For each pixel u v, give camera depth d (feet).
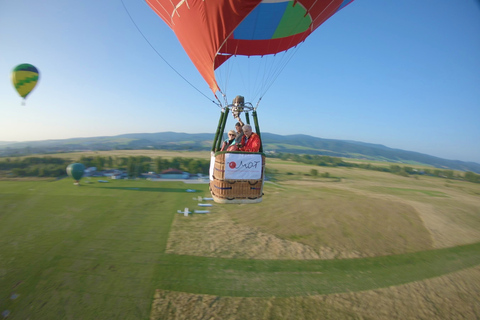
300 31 28.94
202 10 19.57
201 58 22.58
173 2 20.98
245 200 18.33
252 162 18.17
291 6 24.50
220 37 20.56
